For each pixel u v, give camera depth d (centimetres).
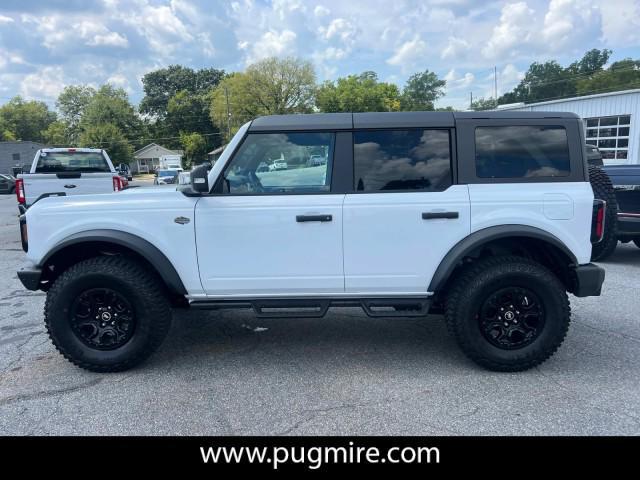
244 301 376
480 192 360
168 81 10156
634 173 691
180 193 369
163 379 365
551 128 367
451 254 359
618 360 387
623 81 7550
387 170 365
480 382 352
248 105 6725
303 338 448
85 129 8319
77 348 369
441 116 367
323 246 364
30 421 307
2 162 6034
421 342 435
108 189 971
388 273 367
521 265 355
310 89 6806
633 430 288
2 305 570
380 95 7138
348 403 325
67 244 359
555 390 338
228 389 347
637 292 573
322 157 366
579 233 362
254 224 362
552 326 357
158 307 368
